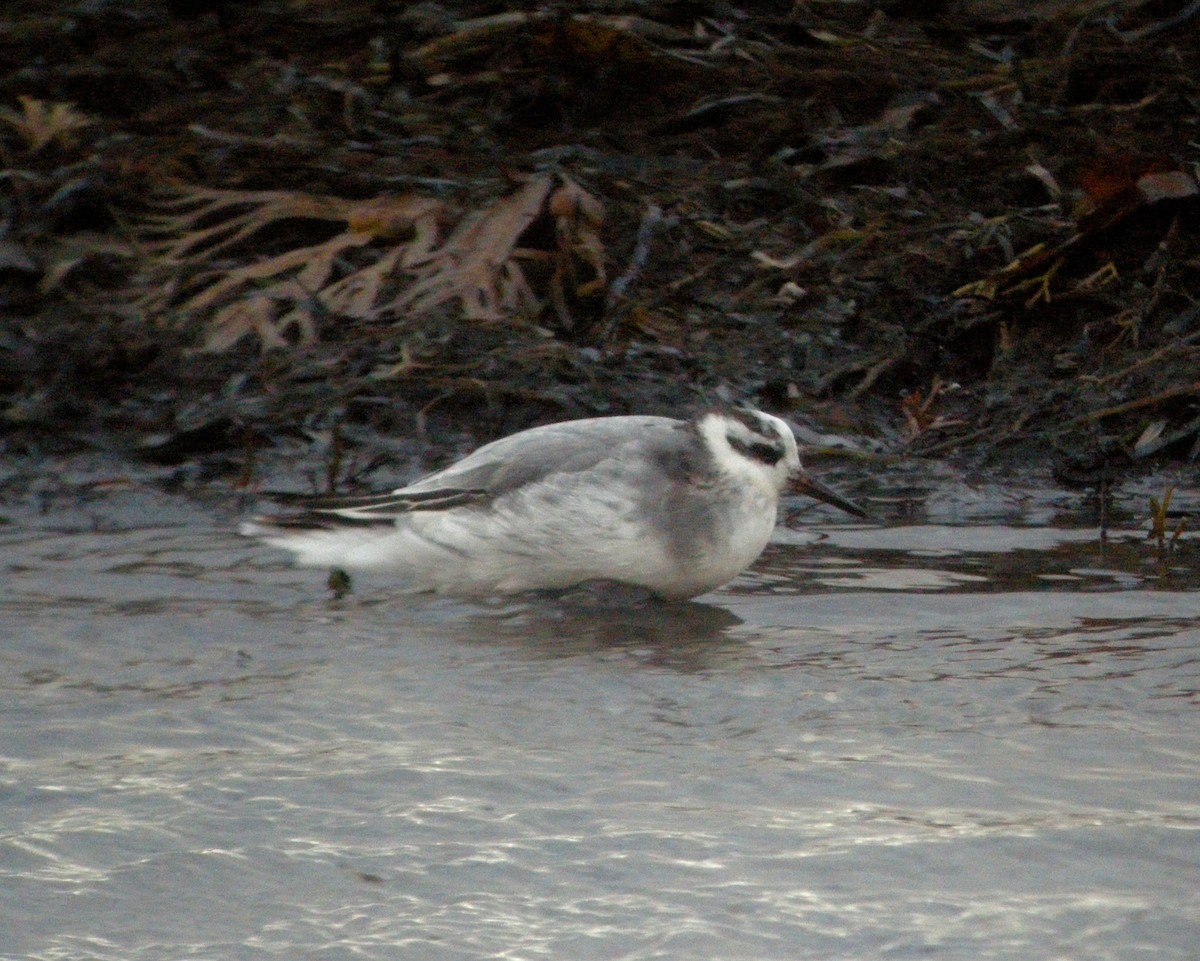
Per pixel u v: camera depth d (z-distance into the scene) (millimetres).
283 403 13633
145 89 16625
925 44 16234
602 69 16266
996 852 6809
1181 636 9562
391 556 10820
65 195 15273
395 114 16078
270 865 6867
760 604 10461
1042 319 14156
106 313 14492
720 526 10375
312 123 16031
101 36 17078
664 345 13969
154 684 9062
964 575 10930
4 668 9336
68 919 6465
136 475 13094
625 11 16438
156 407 13766
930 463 12992
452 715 8539
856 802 7340
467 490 10656
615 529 10320
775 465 10578
